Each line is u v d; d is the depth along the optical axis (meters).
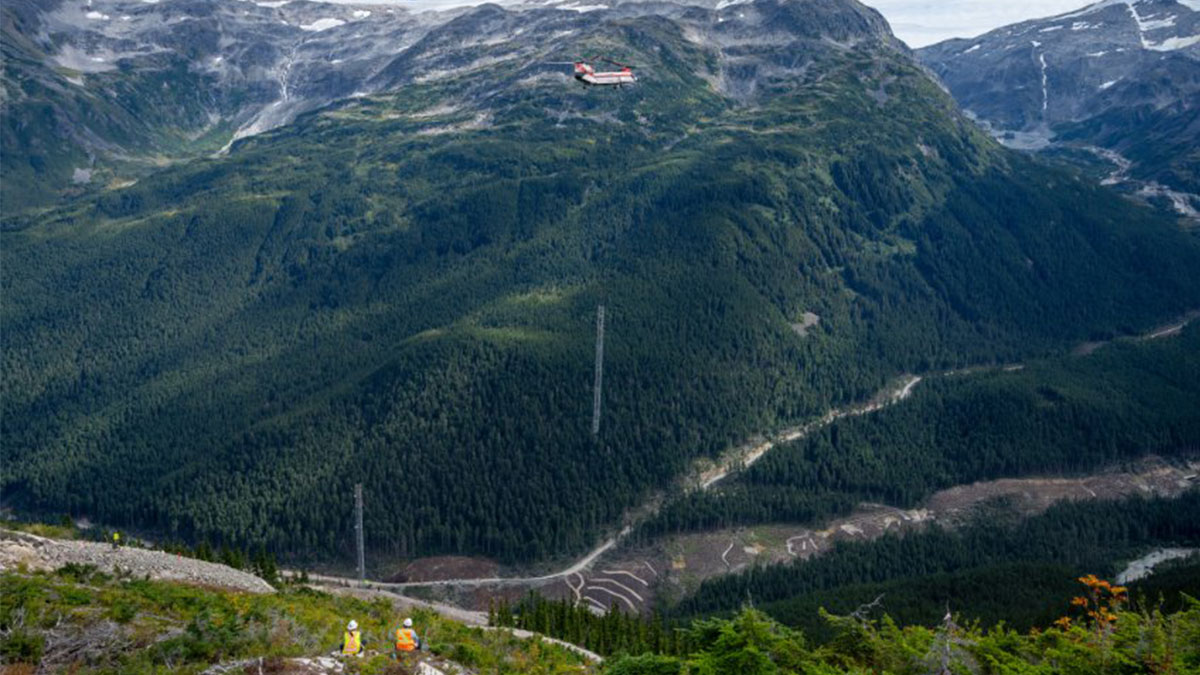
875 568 176.50
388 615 83.19
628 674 57.34
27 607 56.19
